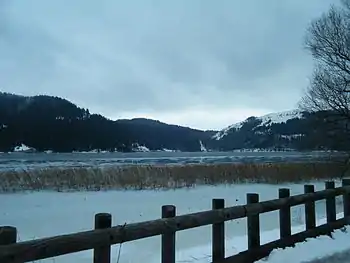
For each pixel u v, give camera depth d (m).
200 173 32.44
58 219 14.84
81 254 9.01
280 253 6.48
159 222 4.75
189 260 7.29
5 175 28.41
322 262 6.31
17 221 14.45
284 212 7.07
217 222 5.54
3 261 3.29
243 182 30.53
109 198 21.53
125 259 8.48
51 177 28.70
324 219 10.95
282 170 33.91
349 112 32.03
